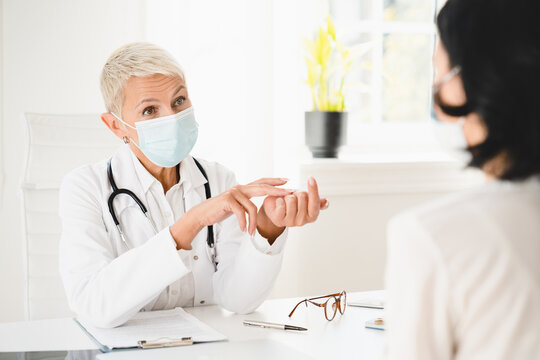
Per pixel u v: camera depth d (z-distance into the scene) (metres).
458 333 0.63
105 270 1.34
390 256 0.66
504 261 0.61
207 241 1.59
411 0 3.13
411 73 3.17
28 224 1.81
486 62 0.64
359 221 2.74
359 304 1.54
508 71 0.63
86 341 1.27
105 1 2.53
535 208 0.64
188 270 1.32
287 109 2.78
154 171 1.59
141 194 1.55
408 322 0.63
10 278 2.53
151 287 1.32
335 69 2.90
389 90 3.13
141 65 1.46
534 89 0.63
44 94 2.50
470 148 0.69
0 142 2.46
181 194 1.61
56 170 1.85
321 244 2.69
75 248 1.43
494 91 0.64
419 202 2.83
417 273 0.63
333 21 2.96
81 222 1.47
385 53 3.11
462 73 0.67
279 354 1.16
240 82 2.69
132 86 1.47
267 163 2.76
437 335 0.63
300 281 2.68
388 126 3.13
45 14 2.47
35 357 1.17
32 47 2.47
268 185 1.38
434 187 2.82
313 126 2.70
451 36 0.68
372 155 3.05
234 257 1.57
